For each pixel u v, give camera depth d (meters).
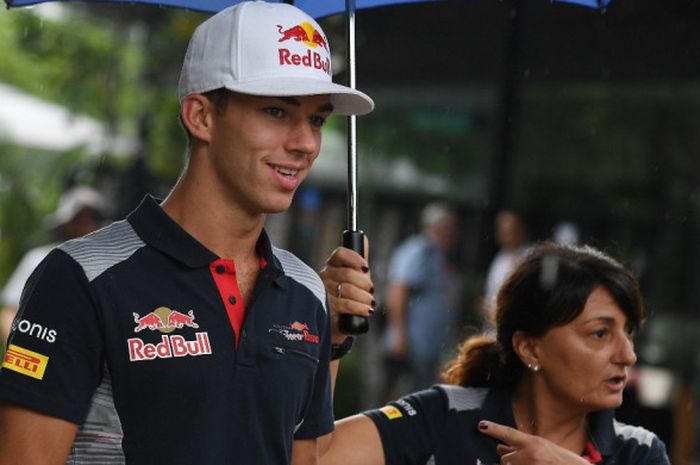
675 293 22.00
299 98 3.84
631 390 10.41
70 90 18.55
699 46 11.63
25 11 16.52
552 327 4.70
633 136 21.62
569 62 12.47
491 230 13.46
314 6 5.14
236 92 3.82
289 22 3.90
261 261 4.00
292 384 3.89
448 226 15.05
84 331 3.65
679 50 11.74
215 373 3.72
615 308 4.68
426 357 14.89
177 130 17.88
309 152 3.88
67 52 18.19
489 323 5.06
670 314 21.38
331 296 4.52
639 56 12.03
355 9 5.25
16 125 19.11
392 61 13.99
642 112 21.23
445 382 5.11
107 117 18.62
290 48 3.86
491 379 4.95
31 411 3.62
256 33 3.85
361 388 15.41
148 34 16.52
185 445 3.67
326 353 4.21
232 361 3.77
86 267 3.70
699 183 21.81
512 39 11.79
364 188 24.45
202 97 3.88
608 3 5.48
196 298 3.77
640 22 11.40
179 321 3.72
